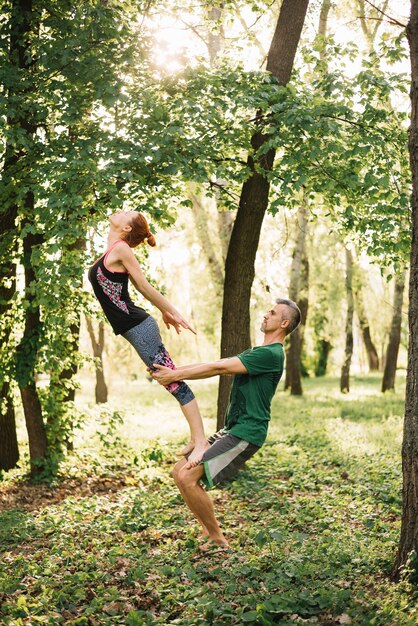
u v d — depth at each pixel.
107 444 11.32
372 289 33.66
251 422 5.08
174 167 8.23
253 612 4.08
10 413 11.33
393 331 24.45
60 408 11.05
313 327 34.72
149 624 4.07
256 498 8.20
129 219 4.93
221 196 10.46
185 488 5.14
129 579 4.95
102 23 8.38
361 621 4.02
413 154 5.01
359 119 9.16
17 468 11.23
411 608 4.18
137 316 4.84
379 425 15.46
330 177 9.02
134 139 8.30
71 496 9.12
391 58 9.28
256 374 5.07
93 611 4.34
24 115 8.34
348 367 25.16
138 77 8.89
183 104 8.48
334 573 4.83
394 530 6.18
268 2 11.85
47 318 9.69
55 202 7.73
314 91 9.52
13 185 8.76
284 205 9.23
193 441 5.09
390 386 24.70
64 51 8.04
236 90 8.81
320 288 30.09
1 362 10.18
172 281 32.34
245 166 9.52
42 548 6.34
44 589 4.82
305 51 10.23
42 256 8.23
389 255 10.62
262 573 4.89
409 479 4.85
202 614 4.20
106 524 6.95
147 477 10.27
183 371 4.94
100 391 19.52
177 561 5.28
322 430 14.78
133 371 42.78
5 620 4.22
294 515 6.93
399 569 4.80
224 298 10.26
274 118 8.88
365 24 14.05
